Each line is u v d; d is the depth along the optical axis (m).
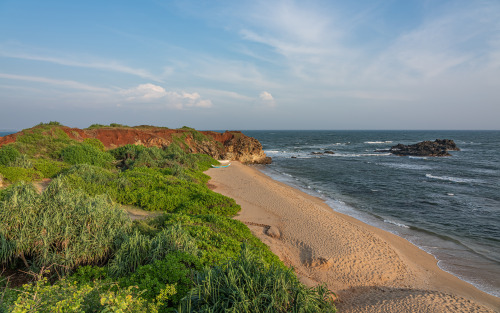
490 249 15.14
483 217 20.33
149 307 5.38
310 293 6.59
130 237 8.15
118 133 38.62
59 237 7.92
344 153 70.56
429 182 33.03
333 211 21.45
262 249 11.94
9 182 15.56
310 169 44.19
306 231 15.60
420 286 11.30
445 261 13.75
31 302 4.12
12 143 22.31
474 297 10.72
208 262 7.98
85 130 35.91
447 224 18.91
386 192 28.06
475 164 48.94
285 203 20.98
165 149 41.12
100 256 7.94
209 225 12.64
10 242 7.48
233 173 34.12
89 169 18.78
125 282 6.72
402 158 59.31
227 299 5.68
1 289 6.22
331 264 12.28
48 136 26.36
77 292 4.75
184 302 5.77
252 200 21.55
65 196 9.50
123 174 20.58
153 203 16.34
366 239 15.14
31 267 7.32
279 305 5.80
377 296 10.08
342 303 9.47
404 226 18.44
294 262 12.41
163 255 7.93
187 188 19.83
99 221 8.76
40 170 18.12
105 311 4.32
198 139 50.25
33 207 8.50
